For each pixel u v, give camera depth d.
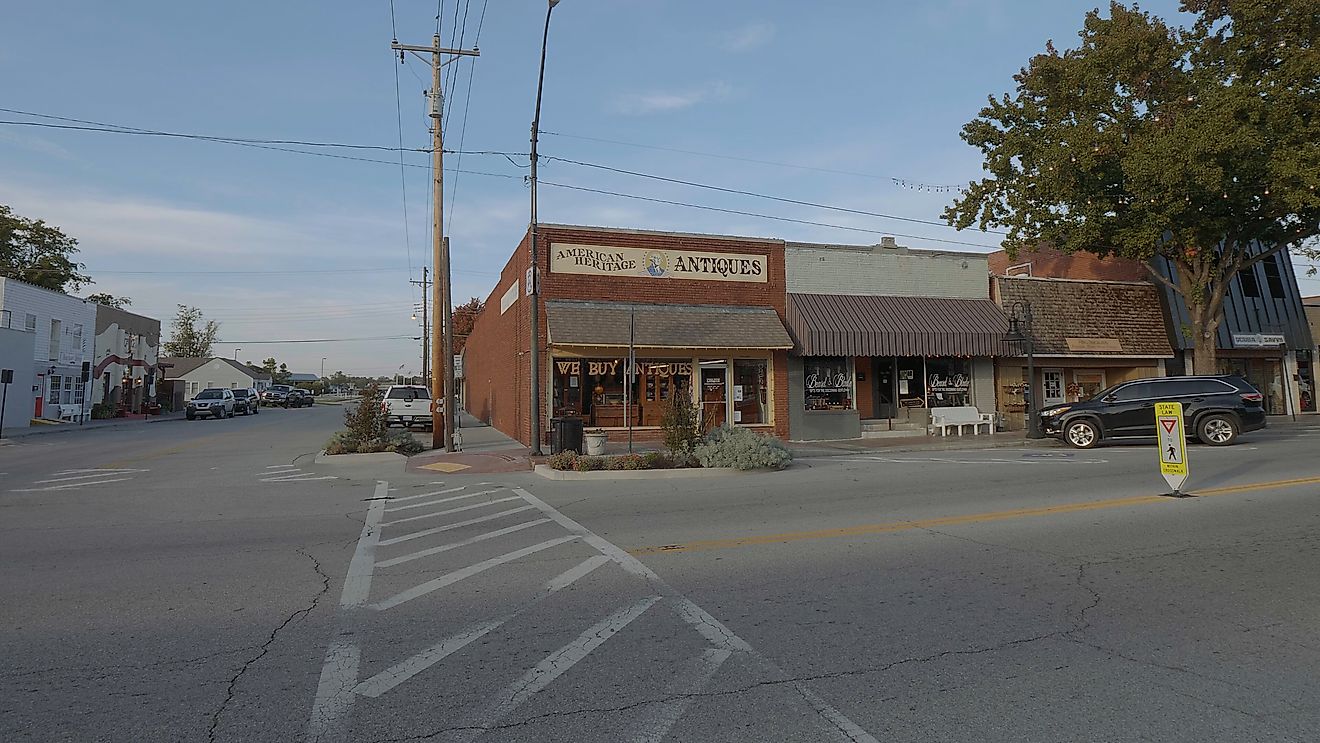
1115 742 3.48
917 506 9.95
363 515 10.05
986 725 3.65
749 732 3.58
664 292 20.78
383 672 4.36
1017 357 24.03
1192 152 17.91
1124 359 25.36
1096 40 20.83
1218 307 23.39
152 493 12.32
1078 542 7.65
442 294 19.88
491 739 3.53
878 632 5.00
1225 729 3.60
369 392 19.27
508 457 17.25
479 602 5.75
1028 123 22.42
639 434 20.17
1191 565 6.71
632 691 4.06
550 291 19.94
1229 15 20.77
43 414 35.88
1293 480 11.48
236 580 6.48
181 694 4.06
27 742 3.50
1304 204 19.50
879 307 22.39
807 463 15.80
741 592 5.96
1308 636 4.90
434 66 19.31
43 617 5.43
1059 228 22.41
